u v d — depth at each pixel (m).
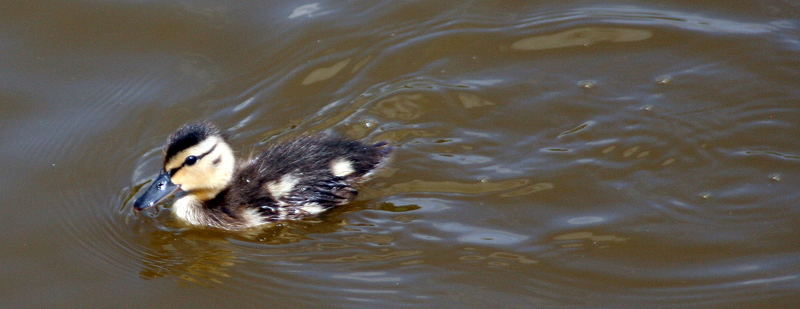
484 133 14.65
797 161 13.88
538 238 12.90
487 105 15.17
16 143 14.63
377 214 13.43
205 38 16.62
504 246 12.80
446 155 14.29
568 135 14.54
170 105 15.30
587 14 17.00
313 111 15.19
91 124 14.99
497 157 14.23
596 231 12.96
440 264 12.59
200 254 13.11
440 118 14.95
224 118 15.05
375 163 14.05
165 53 16.30
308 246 13.08
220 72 15.95
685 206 13.29
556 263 12.52
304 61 16.14
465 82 15.66
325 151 13.97
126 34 16.66
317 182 13.72
